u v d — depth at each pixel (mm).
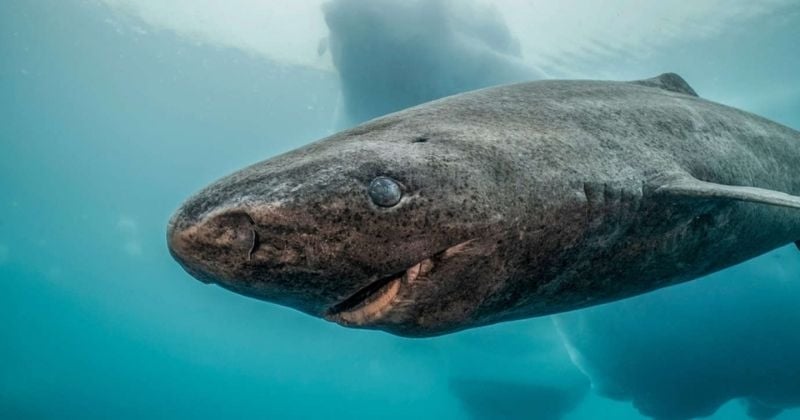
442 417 54719
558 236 2240
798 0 15727
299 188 1765
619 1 17484
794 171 3600
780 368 19312
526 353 28953
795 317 18891
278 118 39812
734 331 19562
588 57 20969
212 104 39625
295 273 1793
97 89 39625
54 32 32688
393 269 1896
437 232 1924
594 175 2344
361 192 1820
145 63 35281
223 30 28500
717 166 2934
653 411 22078
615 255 2543
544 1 18391
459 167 2027
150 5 27562
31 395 47531
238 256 1720
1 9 30766
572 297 2586
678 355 20469
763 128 3535
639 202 2469
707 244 2990
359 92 17891
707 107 3316
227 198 1741
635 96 3059
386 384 53250
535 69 17125
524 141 2285
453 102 2604
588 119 2605
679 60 19688
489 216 2016
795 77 19047
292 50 28719
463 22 17391
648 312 20438
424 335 2229
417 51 16531
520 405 30547
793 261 18703
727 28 17469
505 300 2283
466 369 31344
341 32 16812
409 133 2197
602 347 22156
